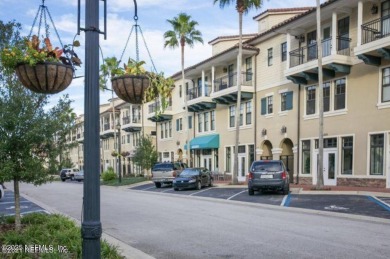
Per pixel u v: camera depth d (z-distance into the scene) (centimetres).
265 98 2939
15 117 796
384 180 2020
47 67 380
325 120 2381
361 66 2177
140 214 1356
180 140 4197
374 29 2062
